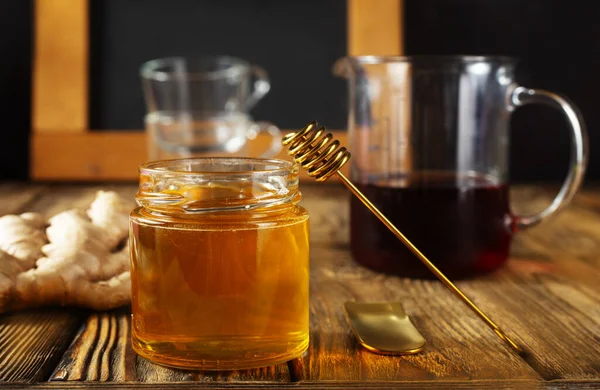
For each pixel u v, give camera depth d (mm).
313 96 1174
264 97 1177
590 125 1202
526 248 733
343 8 1162
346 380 463
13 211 851
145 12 1163
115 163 1120
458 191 608
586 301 590
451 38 1187
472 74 609
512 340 519
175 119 1110
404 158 613
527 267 672
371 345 499
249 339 462
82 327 533
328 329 533
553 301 589
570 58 1193
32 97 1177
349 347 505
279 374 469
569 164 1203
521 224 644
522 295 602
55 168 1122
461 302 585
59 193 994
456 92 606
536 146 1202
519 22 1187
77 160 1122
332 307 573
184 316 461
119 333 522
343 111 1171
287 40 1170
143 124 1165
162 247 461
